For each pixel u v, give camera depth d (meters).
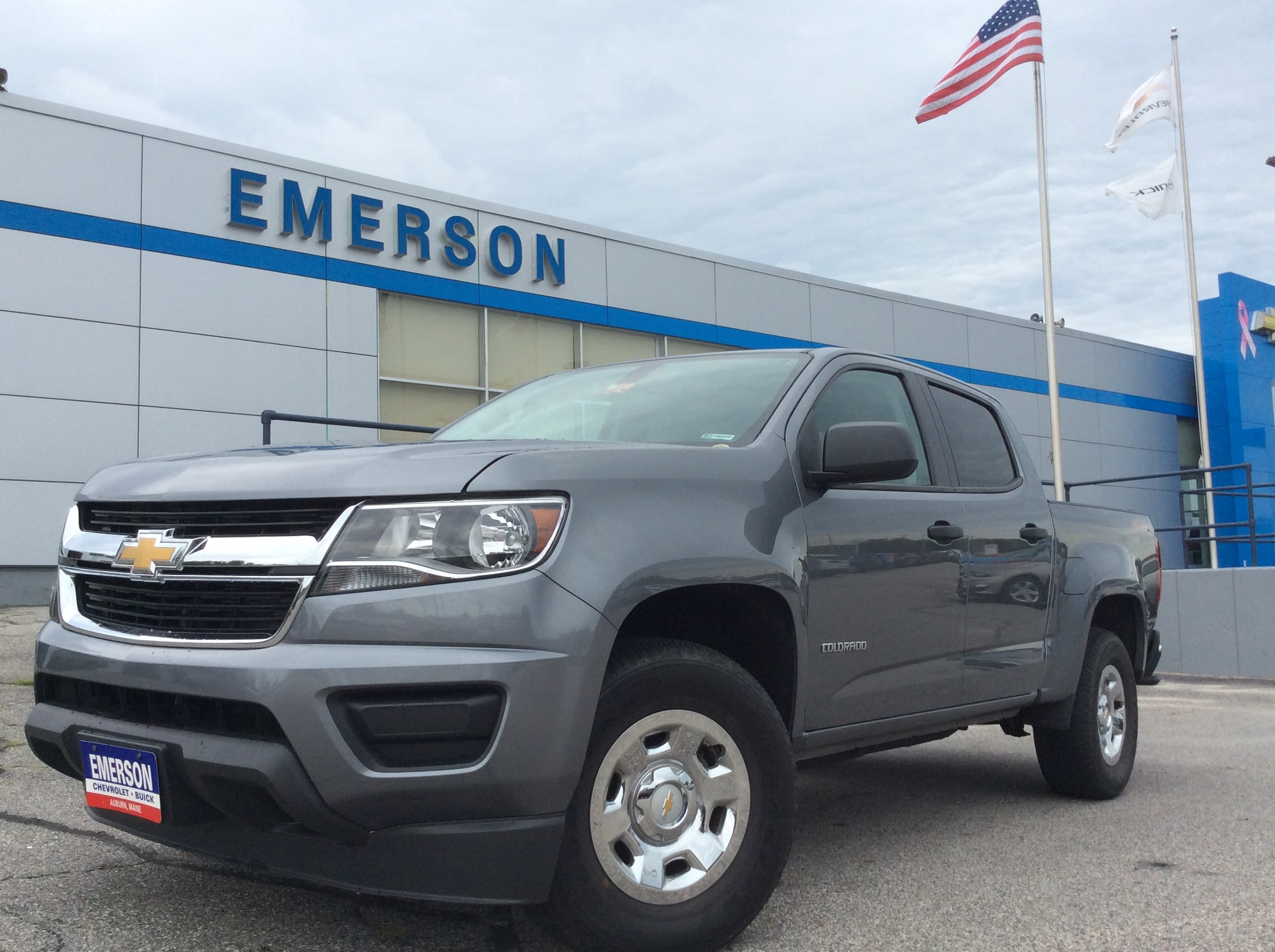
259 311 16.19
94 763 2.83
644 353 20.72
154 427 15.21
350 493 2.62
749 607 3.21
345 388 16.94
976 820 4.67
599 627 2.65
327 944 2.94
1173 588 11.95
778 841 3.04
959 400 4.62
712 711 2.94
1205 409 19.61
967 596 4.06
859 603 3.49
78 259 14.73
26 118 14.42
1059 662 4.73
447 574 2.56
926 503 3.95
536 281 19.17
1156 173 20.11
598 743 2.71
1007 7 16.94
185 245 15.58
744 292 22.11
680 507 2.96
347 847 2.53
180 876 3.48
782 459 3.38
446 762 2.52
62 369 14.57
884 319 24.61
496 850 2.52
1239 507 29.61
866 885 3.65
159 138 15.44
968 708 4.13
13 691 6.72
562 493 2.72
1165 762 6.18
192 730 2.64
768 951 3.00
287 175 16.52
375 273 17.33
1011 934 3.16
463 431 4.25
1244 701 9.20
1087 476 28.94
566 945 2.78
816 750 3.48
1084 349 29.17
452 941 2.98
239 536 2.72
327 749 2.45
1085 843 4.25
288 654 2.52
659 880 2.82
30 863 3.59
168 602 2.79
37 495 14.34
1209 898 3.52
